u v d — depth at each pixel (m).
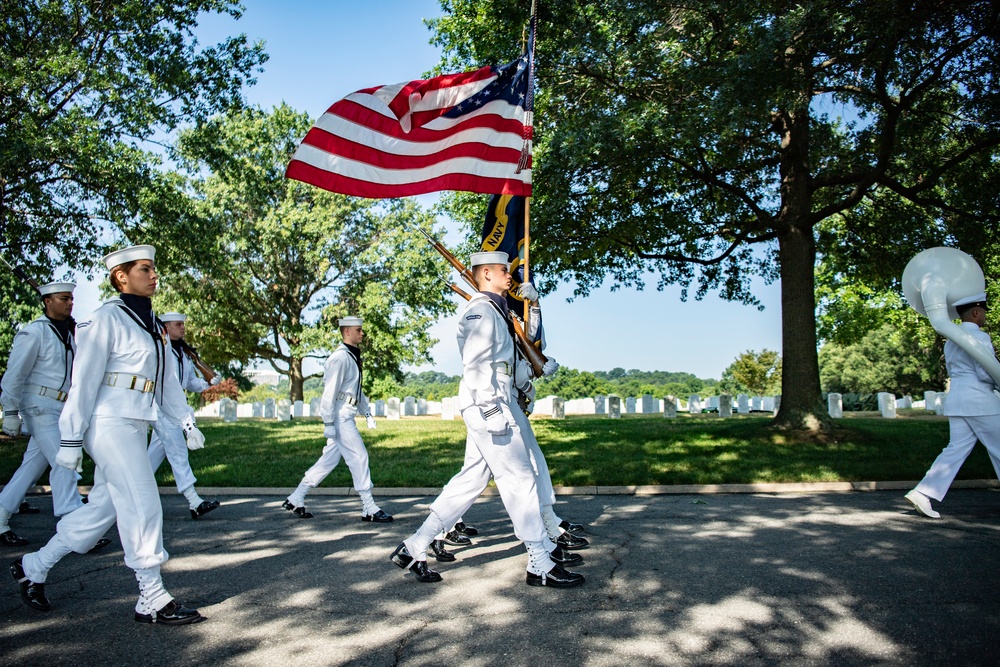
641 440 13.50
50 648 3.77
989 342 6.64
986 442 6.64
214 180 32.50
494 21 15.49
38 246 17.25
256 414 29.45
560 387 59.12
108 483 4.22
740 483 8.88
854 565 5.14
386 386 45.25
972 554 5.41
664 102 12.46
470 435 5.14
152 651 3.72
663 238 17.33
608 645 3.73
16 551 5.98
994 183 14.73
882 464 9.93
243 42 18.16
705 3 11.50
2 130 14.84
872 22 10.51
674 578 4.89
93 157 15.70
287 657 3.63
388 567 5.34
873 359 54.03
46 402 6.42
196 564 5.47
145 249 4.58
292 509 7.39
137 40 16.64
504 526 6.87
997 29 11.83
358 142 7.02
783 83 10.93
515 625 4.05
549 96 14.24
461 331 5.11
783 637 3.80
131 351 4.39
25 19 16.11
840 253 18.91
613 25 12.95
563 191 13.96
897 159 16.27
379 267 34.88
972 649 3.61
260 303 35.44
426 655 3.64
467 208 17.80
